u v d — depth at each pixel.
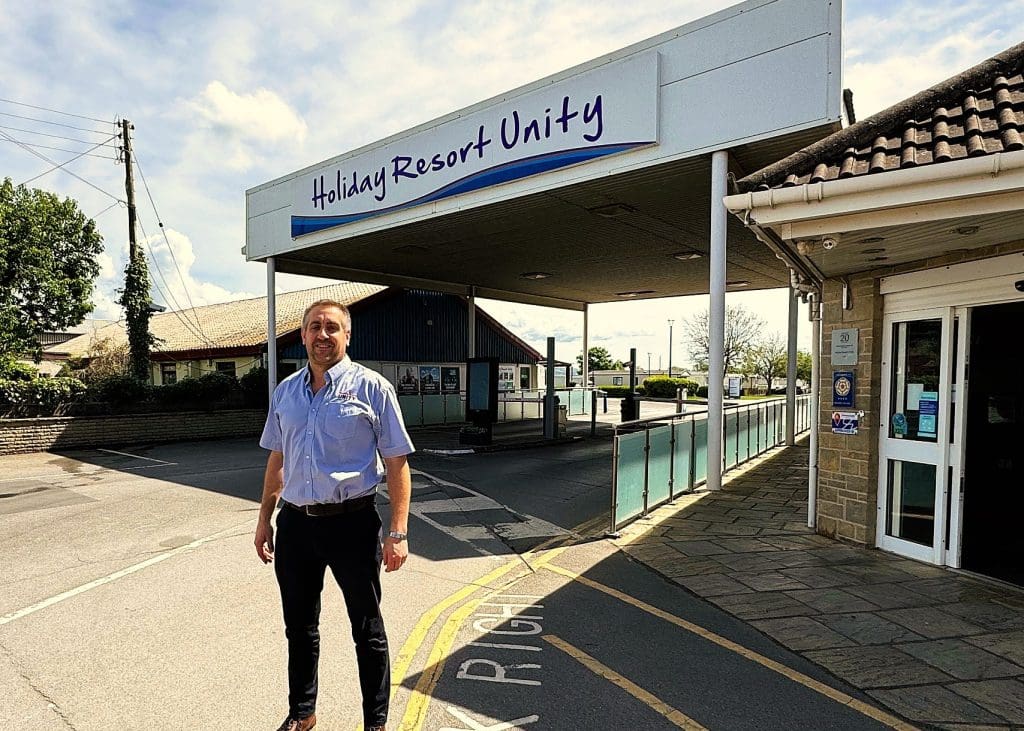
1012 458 5.14
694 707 3.05
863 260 5.12
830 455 6.10
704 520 6.91
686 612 4.28
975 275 4.62
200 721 2.95
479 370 14.44
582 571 5.25
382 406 2.78
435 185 10.38
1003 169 2.92
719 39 7.15
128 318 18.17
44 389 13.99
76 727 2.90
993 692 3.16
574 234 12.21
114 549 5.96
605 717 2.97
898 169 3.19
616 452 6.44
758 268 15.91
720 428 8.14
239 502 8.20
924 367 5.25
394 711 3.03
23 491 9.00
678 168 7.93
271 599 4.60
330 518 2.68
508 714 3.00
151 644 3.81
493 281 19.19
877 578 4.88
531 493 8.98
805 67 6.55
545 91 8.70
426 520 7.29
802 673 3.39
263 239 14.60
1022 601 4.36
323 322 2.76
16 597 4.64
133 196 18.34
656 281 18.94
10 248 19.38
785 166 3.75
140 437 15.20
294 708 2.81
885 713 2.99
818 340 6.62
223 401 16.91
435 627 4.07
